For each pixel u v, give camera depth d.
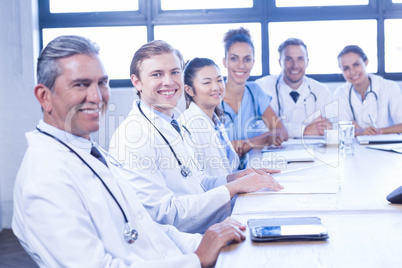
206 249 1.03
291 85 3.61
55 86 0.98
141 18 4.04
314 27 4.00
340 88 3.71
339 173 1.84
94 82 1.00
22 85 3.85
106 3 4.05
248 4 4.02
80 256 0.90
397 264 0.86
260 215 1.25
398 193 1.29
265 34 4.01
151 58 1.72
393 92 3.63
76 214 0.92
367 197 1.41
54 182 0.92
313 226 1.06
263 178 1.59
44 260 0.92
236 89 3.09
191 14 4.03
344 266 0.86
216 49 4.05
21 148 3.89
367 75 3.65
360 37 3.98
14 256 3.20
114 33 4.07
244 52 3.05
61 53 0.98
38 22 4.00
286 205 1.35
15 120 3.87
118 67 4.09
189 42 4.06
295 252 0.94
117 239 1.01
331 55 4.01
